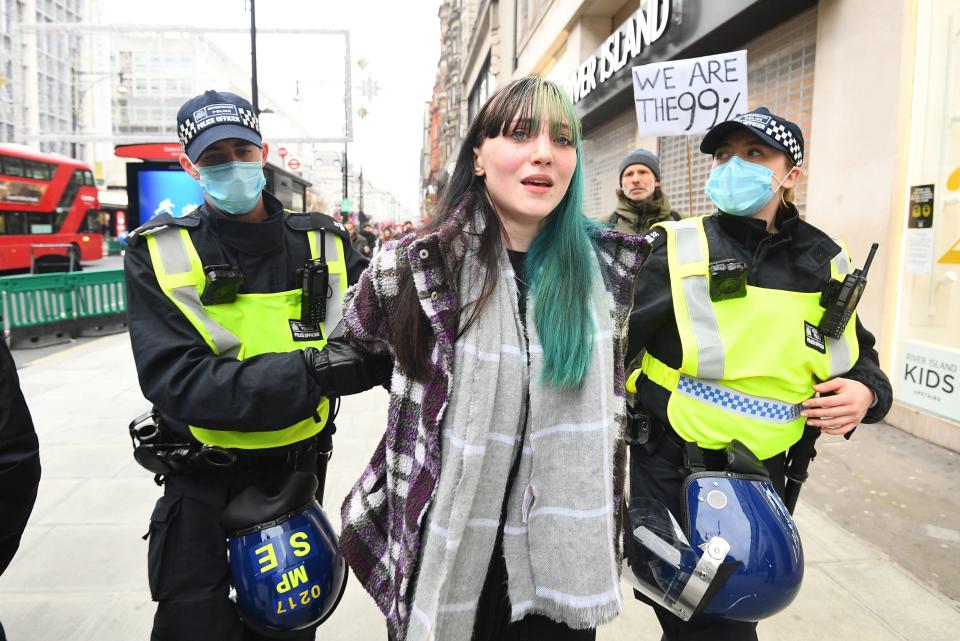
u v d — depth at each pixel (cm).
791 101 613
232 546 167
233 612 167
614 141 1153
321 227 195
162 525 168
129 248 167
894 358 459
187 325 162
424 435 122
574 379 125
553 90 127
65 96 6025
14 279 838
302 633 176
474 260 125
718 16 646
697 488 161
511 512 130
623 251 142
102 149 6900
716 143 191
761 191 174
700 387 173
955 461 393
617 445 139
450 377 120
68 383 639
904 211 449
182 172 1495
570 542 127
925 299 435
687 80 394
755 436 169
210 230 178
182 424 167
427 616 119
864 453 410
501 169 126
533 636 139
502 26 2208
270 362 147
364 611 269
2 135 5097
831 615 252
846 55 497
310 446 189
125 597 275
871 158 471
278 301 179
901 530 315
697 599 153
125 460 428
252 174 177
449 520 119
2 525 146
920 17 434
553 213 134
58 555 308
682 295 171
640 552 163
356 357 144
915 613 253
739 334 168
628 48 888
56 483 390
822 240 179
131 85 2442
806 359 169
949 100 416
